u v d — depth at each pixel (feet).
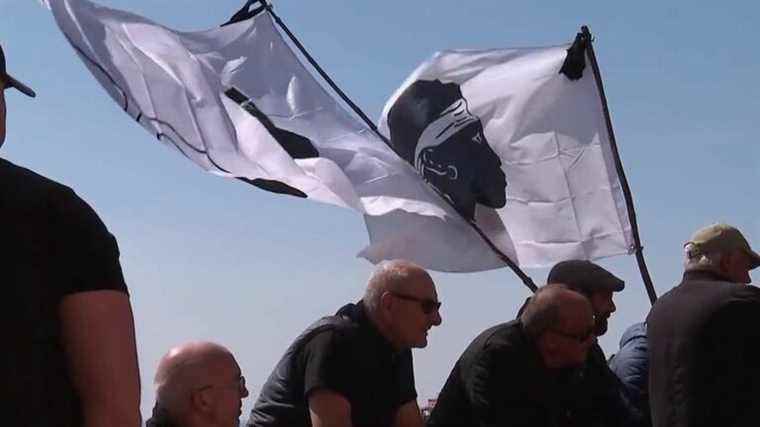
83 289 7.84
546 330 18.90
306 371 17.44
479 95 28.04
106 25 22.71
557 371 19.31
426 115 27.94
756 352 18.54
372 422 17.81
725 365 18.45
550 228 27.32
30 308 7.61
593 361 20.74
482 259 27.25
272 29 26.84
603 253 27.17
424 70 28.30
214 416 14.92
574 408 19.85
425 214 27.14
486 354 18.72
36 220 7.76
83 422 7.77
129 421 7.77
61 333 7.79
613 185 27.30
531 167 27.61
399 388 18.45
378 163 27.25
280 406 17.60
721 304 18.58
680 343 18.80
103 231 8.06
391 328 18.06
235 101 25.85
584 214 27.30
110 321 7.86
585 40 27.43
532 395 18.79
